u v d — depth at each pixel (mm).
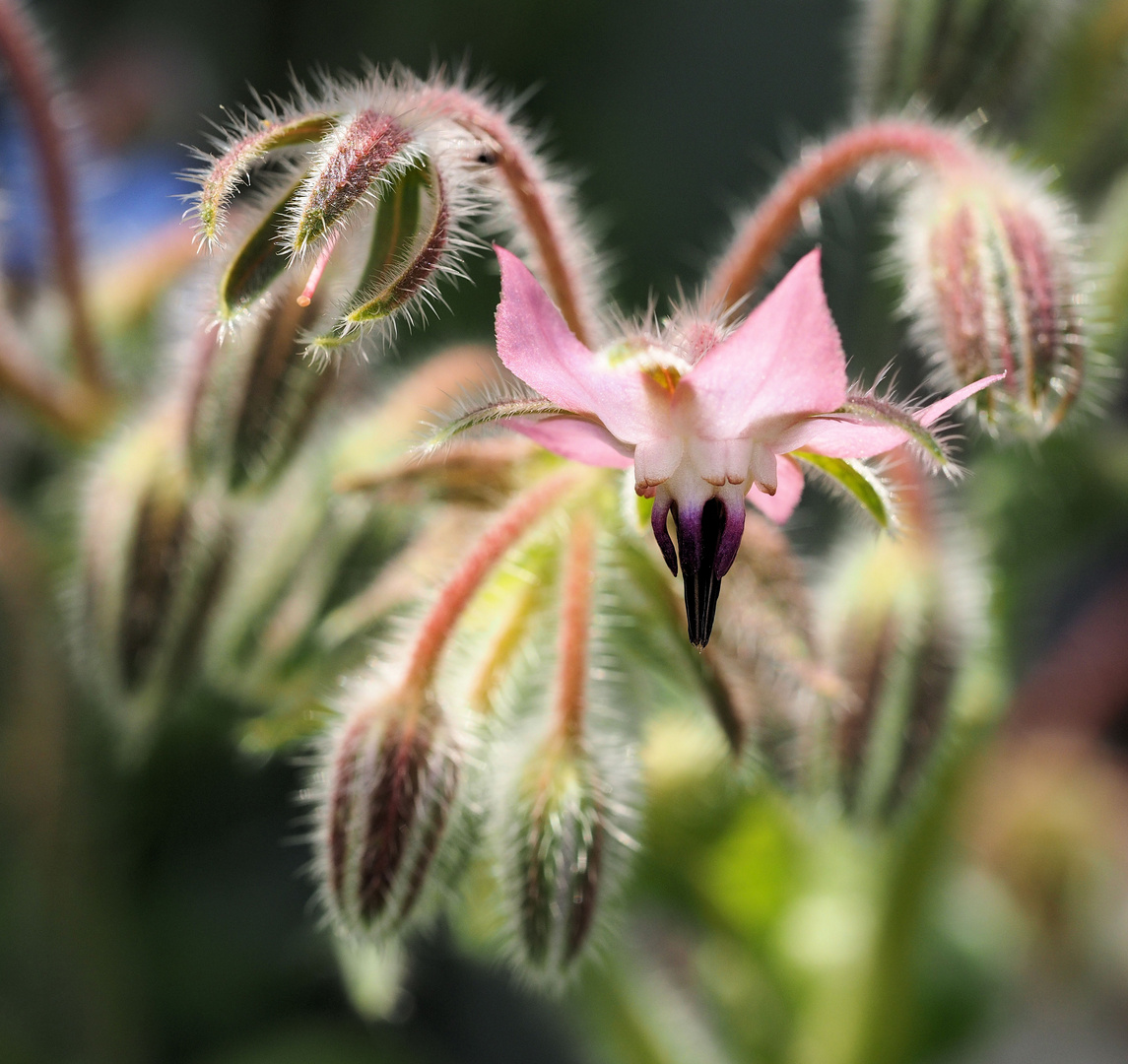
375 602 205
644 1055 234
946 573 207
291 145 177
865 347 234
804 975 239
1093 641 315
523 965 189
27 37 219
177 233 236
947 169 196
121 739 255
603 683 201
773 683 199
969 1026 243
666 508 175
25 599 241
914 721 202
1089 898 314
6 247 236
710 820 234
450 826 188
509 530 193
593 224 350
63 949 273
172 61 364
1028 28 212
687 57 375
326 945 295
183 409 204
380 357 234
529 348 171
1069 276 191
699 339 176
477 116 186
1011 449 232
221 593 210
